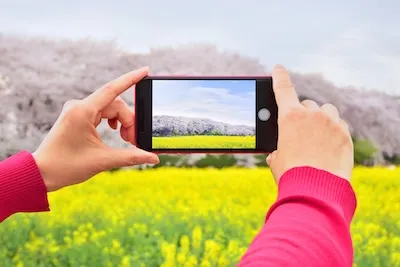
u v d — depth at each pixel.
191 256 2.59
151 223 3.30
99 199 3.65
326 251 0.58
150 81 0.91
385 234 3.17
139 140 0.90
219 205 3.67
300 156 0.63
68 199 3.61
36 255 2.89
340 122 0.66
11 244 3.06
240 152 0.88
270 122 0.88
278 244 0.57
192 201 3.76
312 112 0.65
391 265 2.77
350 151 0.64
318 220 0.59
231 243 2.66
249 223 3.44
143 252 2.86
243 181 3.98
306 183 0.62
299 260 0.56
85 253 2.85
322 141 0.64
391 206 3.56
